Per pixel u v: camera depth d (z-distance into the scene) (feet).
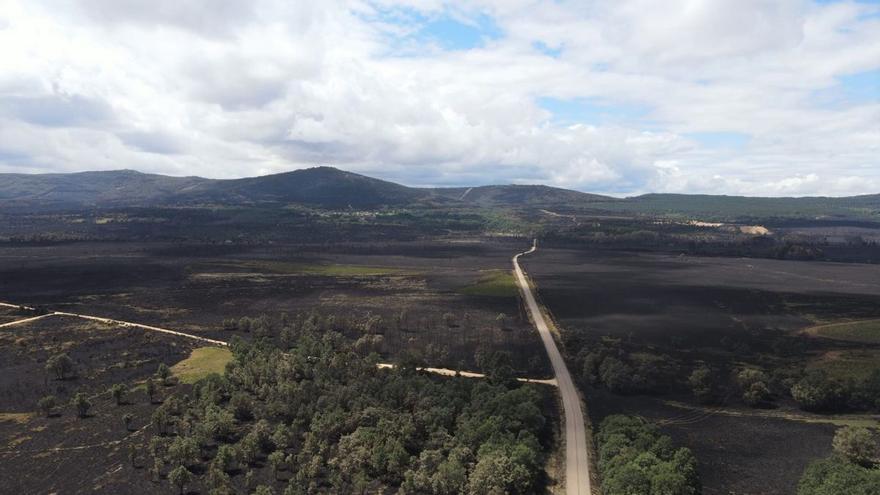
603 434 391.65
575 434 423.23
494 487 315.37
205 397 450.71
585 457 384.47
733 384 542.98
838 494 300.40
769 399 514.68
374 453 362.33
